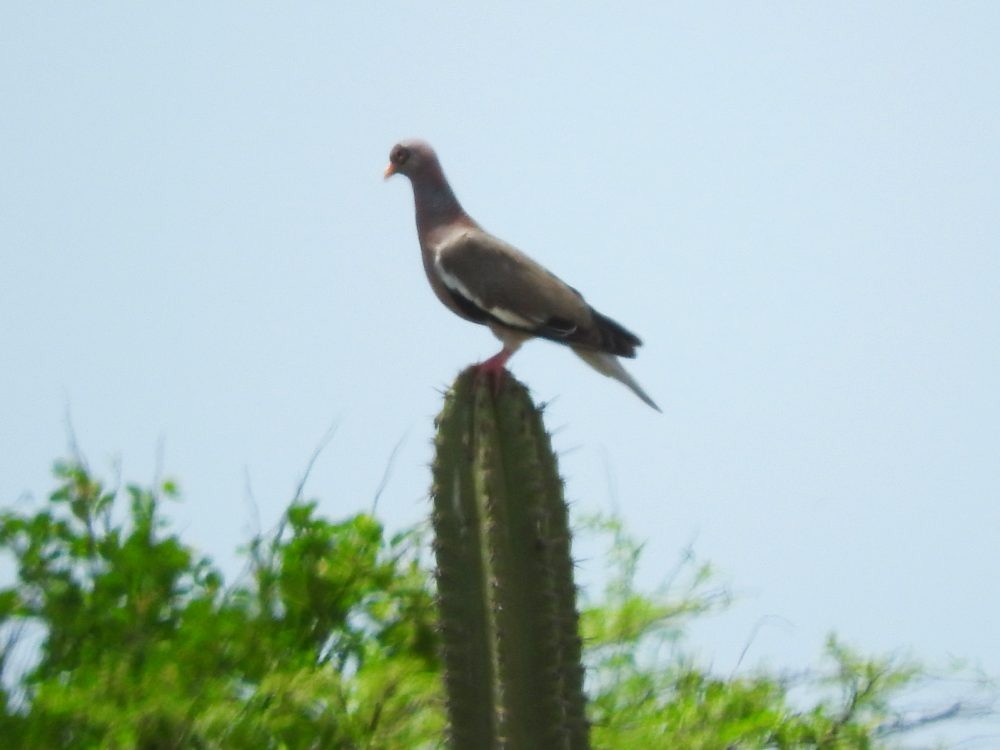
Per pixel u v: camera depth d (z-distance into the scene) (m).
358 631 15.15
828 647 14.68
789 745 14.31
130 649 14.70
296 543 15.06
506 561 10.47
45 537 15.45
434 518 10.71
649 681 14.70
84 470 15.64
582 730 10.51
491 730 10.34
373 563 15.09
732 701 14.34
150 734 13.30
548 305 14.75
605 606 15.06
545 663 10.34
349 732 13.43
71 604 15.25
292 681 13.54
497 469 10.63
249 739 13.27
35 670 14.98
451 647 10.48
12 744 13.82
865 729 14.37
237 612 14.62
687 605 14.90
